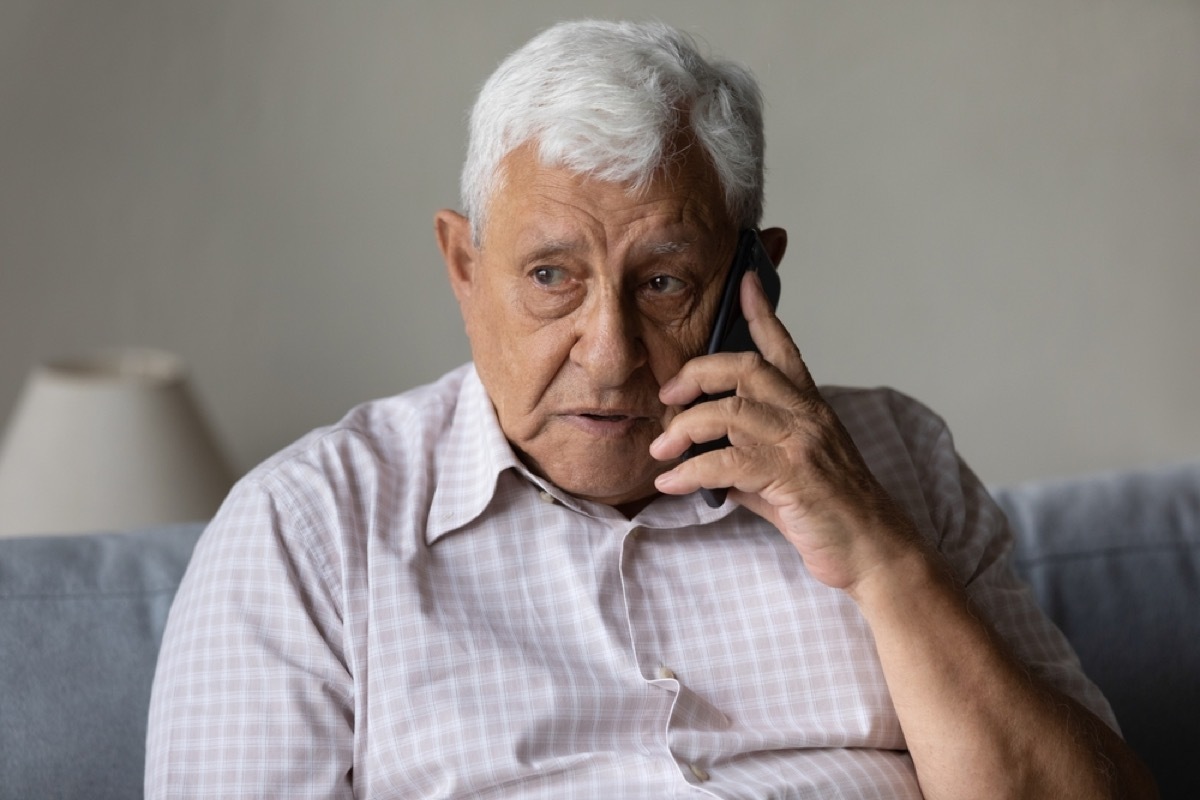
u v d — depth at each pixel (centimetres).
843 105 281
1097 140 291
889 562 120
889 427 146
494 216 118
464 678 119
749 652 127
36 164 255
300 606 120
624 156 112
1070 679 134
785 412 120
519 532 127
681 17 273
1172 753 167
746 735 123
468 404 133
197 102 259
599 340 115
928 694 119
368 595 121
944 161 287
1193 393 304
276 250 266
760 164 127
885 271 289
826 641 128
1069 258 295
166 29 256
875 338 291
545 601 125
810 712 126
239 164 262
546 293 117
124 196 259
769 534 132
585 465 121
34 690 137
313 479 125
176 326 265
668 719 121
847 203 285
